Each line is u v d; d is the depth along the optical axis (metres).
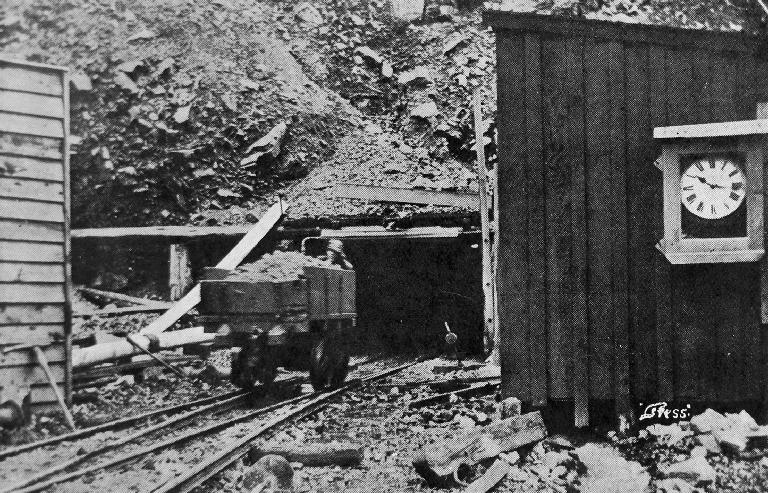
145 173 21.27
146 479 6.20
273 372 11.37
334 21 29.59
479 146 17.84
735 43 7.63
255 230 18.41
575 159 7.70
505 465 6.38
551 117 7.73
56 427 8.23
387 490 6.03
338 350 12.90
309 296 11.50
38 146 8.66
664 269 7.61
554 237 7.69
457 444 6.33
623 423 7.48
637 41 7.68
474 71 26.41
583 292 7.65
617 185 7.67
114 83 22.45
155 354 13.48
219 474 6.33
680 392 7.57
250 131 22.84
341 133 25.27
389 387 12.50
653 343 7.62
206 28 25.02
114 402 10.55
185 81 23.11
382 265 22.58
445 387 12.02
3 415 7.76
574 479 6.32
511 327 7.70
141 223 20.89
